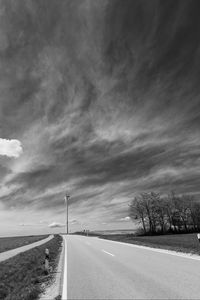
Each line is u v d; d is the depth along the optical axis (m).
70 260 15.23
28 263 13.57
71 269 11.71
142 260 12.96
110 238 41.56
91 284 8.14
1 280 9.23
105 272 10.23
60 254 20.00
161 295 6.27
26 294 7.18
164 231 67.56
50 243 32.00
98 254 17.61
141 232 66.50
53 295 7.22
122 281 8.26
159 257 13.67
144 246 22.05
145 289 6.96
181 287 6.89
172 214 69.50
